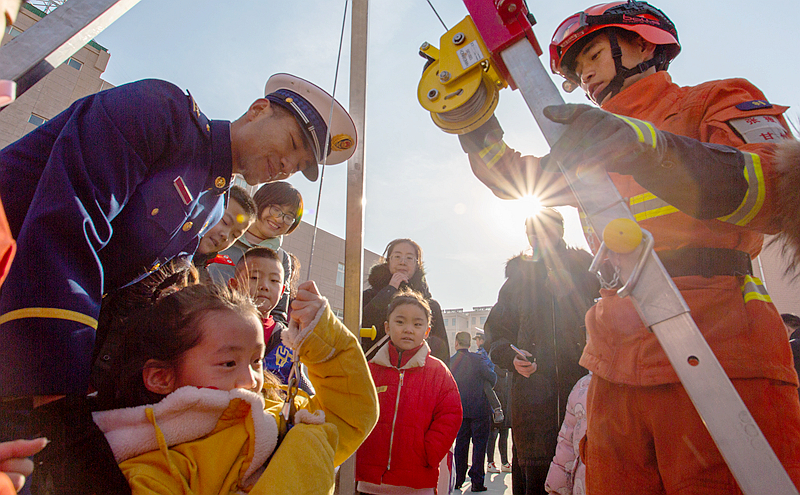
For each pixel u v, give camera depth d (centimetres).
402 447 204
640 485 111
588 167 85
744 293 101
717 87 109
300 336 107
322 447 96
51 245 79
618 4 132
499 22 107
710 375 73
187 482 87
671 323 77
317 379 115
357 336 144
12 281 75
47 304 74
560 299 223
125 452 88
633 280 80
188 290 109
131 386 101
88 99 105
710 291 101
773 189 85
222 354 101
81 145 93
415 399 213
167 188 113
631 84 133
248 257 204
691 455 98
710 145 86
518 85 102
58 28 97
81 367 76
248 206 206
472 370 423
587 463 123
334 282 2055
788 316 374
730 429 70
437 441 207
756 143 94
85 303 80
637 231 80
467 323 4672
